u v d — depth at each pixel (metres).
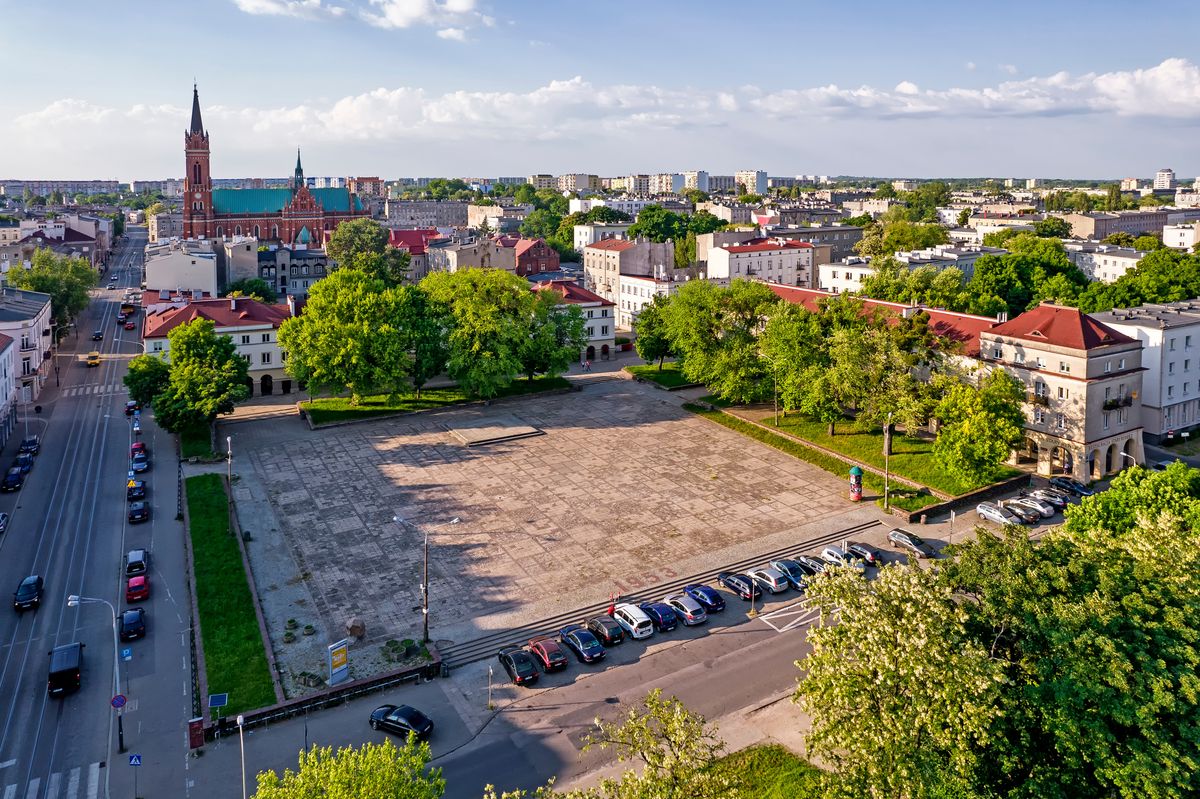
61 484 93.88
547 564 74.69
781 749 50.28
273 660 59.25
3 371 109.94
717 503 88.12
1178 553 46.22
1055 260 177.12
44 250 184.38
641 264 189.88
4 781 47.81
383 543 78.56
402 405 122.69
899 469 95.19
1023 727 39.66
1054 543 48.62
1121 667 38.06
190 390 101.62
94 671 58.69
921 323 97.12
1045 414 96.62
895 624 40.88
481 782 48.12
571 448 105.62
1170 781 35.97
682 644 63.03
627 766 49.22
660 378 138.38
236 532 80.38
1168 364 106.50
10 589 69.69
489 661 60.97
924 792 36.22
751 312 117.69
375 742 51.56
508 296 124.31
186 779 48.25
